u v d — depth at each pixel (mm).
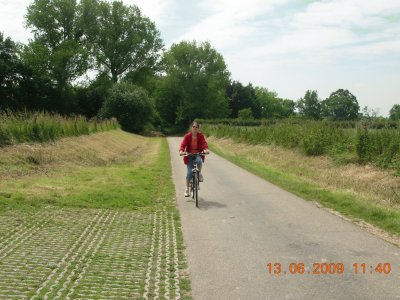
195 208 9859
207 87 87625
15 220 8062
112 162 19625
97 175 14281
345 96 115188
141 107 58531
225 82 91625
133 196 10883
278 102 134250
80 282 5211
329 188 12281
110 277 5398
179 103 89500
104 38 67312
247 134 30469
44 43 62656
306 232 7605
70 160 16516
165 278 5395
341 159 16047
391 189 11398
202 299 4758
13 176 12188
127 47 68188
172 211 9531
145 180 14000
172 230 7809
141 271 5637
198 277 5434
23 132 16594
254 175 15805
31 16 60719
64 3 61844
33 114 18781
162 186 13141
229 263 5965
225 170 17375
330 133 19375
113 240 7055
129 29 69062
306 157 18812
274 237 7293
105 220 8414
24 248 6473
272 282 5254
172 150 30641
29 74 60344
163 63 73312
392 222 7938
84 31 65625
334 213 9188
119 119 57188
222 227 8031
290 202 10453
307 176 14961
